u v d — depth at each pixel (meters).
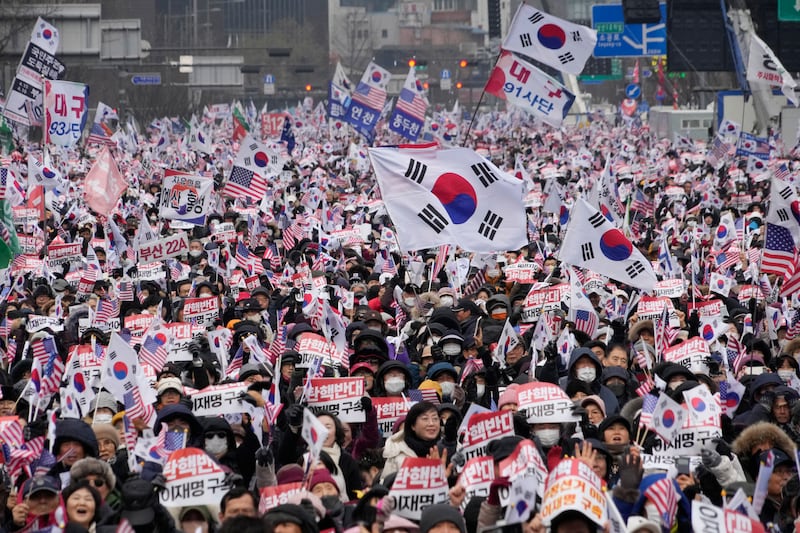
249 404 36.56
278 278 72.19
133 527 27.30
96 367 44.19
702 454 31.33
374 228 100.06
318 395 37.62
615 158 171.12
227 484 29.56
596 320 52.91
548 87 76.38
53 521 28.42
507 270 69.62
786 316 56.28
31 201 82.06
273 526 25.03
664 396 33.56
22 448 34.22
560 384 41.97
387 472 34.50
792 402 39.34
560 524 24.33
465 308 56.94
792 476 30.89
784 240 52.50
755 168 144.00
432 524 26.06
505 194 52.75
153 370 43.88
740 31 170.62
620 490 27.81
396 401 39.00
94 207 83.50
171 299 67.38
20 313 57.50
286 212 98.88
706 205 111.81
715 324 51.00
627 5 155.75
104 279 68.50
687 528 28.30
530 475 26.34
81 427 32.75
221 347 45.34
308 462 32.28
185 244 72.06
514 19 76.00
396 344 49.62
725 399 41.31
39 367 38.50
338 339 45.62
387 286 63.53
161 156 186.38
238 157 100.56
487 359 45.56
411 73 132.12
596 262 52.81
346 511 29.78
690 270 72.06
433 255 76.81
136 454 31.58
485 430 32.41
